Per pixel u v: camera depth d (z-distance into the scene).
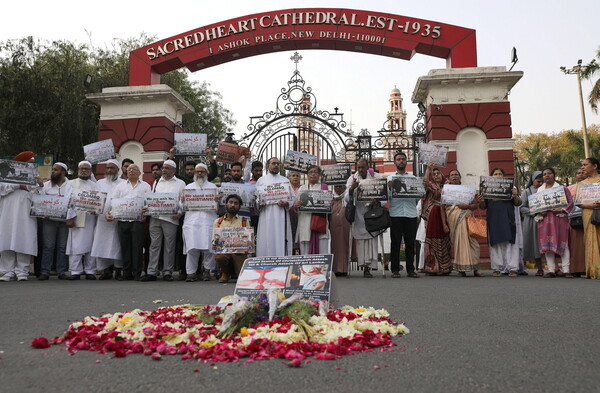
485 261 12.19
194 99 23.33
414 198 8.74
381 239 8.99
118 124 13.38
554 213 8.83
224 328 3.07
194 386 2.16
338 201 9.52
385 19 13.18
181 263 8.91
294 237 9.00
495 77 12.56
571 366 2.47
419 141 13.34
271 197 8.45
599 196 8.27
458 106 12.73
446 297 5.47
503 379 2.25
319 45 13.49
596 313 4.25
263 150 13.23
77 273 8.96
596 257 8.34
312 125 13.73
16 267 8.73
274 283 4.01
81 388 2.14
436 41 12.99
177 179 9.12
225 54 13.66
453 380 2.24
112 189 9.37
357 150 13.06
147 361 2.60
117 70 20.41
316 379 2.26
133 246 8.68
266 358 2.63
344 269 9.29
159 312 3.96
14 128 17.91
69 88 18.84
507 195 8.84
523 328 3.55
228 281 8.03
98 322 3.52
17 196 8.69
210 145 13.58
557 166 35.66
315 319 3.34
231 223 7.97
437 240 9.26
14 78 17.95
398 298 5.38
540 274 9.54
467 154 12.66
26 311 4.49
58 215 8.68
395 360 2.61
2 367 2.49
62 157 19.05
